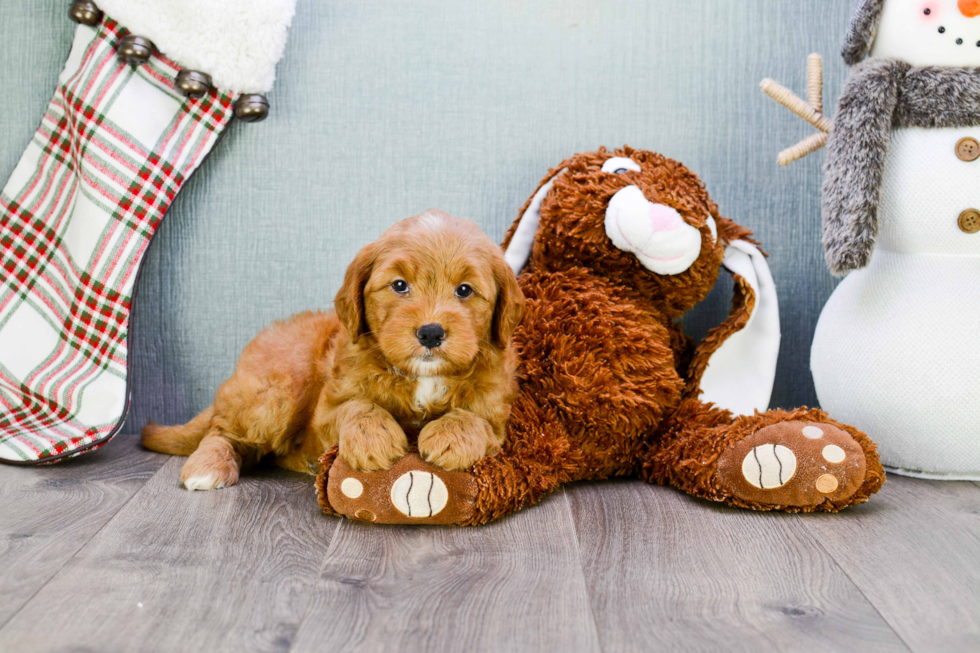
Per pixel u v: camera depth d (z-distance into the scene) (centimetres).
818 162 223
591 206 183
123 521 153
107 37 202
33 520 153
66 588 122
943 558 140
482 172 222
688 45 220
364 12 216
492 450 160
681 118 221
